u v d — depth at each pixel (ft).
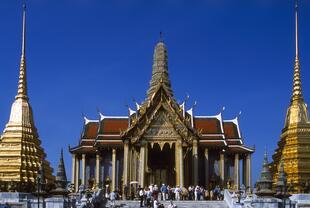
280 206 149.48
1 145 202.28
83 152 302.66
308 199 180.65
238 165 299.58
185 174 266.77
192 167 265.95
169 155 277.64
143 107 268.21
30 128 208.44
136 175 265.34
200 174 288.92
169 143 264.72
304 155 201.16
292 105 214.07
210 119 303.89
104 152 297.74
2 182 186.50
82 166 301.84
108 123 301.63
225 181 294.87
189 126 265.95
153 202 197.16
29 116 210.59
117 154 293.23
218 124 300.20
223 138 293.84
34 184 192.34
